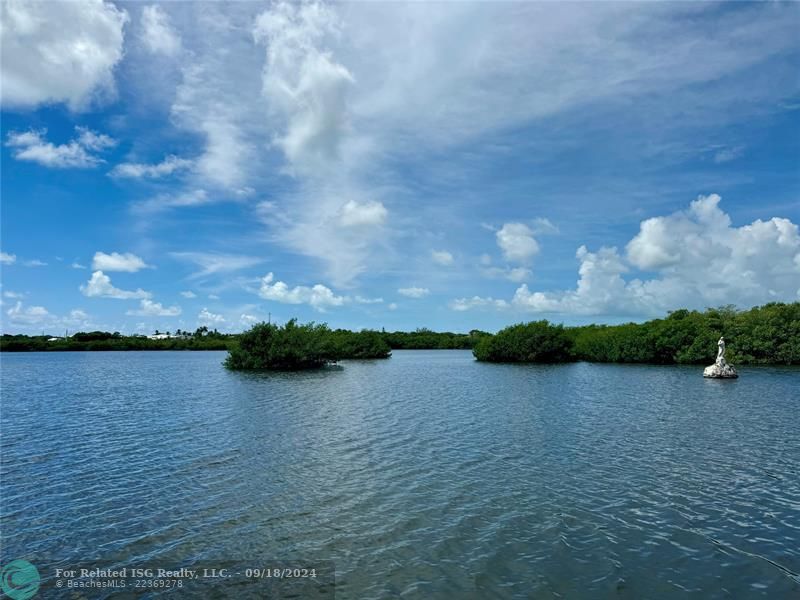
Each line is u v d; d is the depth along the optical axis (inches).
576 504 665.0
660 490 722.8
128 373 3198.8
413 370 3400.6
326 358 3695.9
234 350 3444.9
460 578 471.8
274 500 679.7
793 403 1627.7
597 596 441.7
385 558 512.7
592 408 1519.4
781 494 707.4
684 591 450.9
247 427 1192.2
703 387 2149.4
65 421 1291.8
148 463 864.3
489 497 691.4
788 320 3636.8
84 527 593.9
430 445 1000.2
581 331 5438.0
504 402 1667.1
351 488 729.0
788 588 455.8
